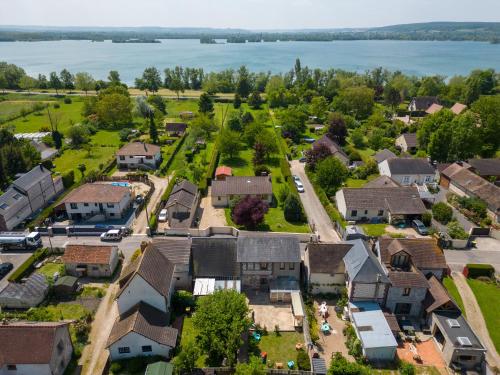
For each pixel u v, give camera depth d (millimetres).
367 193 82812
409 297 53625
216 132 147875
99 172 103438
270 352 48000
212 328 44625
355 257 55844
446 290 54531
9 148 97812
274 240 60219
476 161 103375
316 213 85250
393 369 45969
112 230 73812
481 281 62844
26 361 41125
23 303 54750
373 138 130375
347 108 174875
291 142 133000
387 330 48844
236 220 76375
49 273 63188
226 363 45750
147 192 93500
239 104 199625
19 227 78000
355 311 52344
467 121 107188
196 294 55500
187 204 79188
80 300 56875
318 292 58719
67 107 189875
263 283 60312
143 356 46375
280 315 54531
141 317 47750
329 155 104125
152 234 75312
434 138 108812
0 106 189000
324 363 45281
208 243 60938
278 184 100875
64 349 44969
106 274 62312
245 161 116750
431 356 48062
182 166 111812
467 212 84938
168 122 157500
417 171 99688
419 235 76188
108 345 45062
